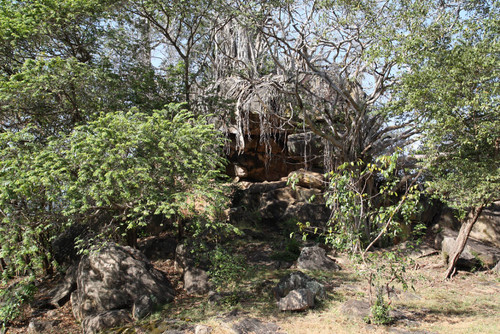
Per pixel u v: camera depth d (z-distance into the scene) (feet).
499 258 49.67
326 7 52.34
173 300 42.42
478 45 38.60
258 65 67.00
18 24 42.96
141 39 61.31
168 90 56.39
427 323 33.06
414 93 40.83
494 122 37.96
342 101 62.03
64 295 45.16
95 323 37.19
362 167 59.88
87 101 46.52
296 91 52.21
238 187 68.08
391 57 45.16
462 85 38.58
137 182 35.53
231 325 34.17
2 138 34.96
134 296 41.06
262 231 61.46
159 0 52.31
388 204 60.39
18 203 36.45
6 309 39.29
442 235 55.98
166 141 37.45
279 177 73.92
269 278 45.91
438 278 46.73
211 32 67.46
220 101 61.87
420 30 43.60
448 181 42.27
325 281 44.52
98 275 42.37
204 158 39.65
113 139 34.50
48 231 45.98
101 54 52.80
